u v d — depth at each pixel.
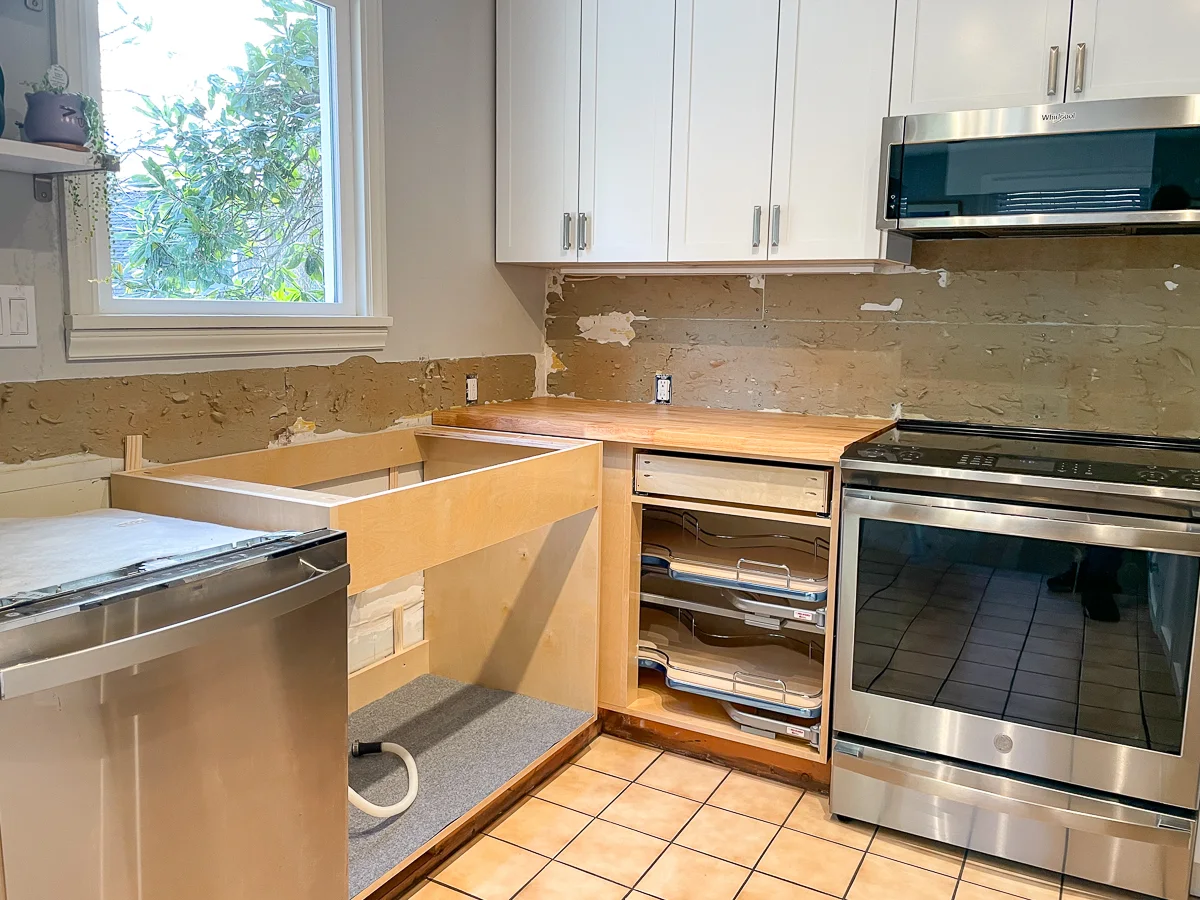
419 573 2.78
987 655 2.03
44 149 1.50
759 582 2.36
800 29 2.43
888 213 2.22
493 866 2.04
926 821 2.12
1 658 1.06
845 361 2.79
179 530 1.52
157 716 1.22
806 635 2.77
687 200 2.64
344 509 1.58
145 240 1.94
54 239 1.72
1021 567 1.97
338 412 2.41
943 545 2.04
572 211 2.82
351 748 2.24
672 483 2.41
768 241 2.54
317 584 1.44
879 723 2.16
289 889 1.48
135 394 1.88
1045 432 2.49
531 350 3.22
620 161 2.73
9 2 1.60
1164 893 1.91
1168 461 2.06
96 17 1.77
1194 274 2.34
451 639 2.78
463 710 2.57
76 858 1.14
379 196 2.48
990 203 2.10
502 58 2.89
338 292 2.43
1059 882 2.01
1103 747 1.92
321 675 1.50
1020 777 2.03
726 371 2.98
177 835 1.27
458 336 2.85
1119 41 2.07
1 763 1.05
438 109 2.69
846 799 2.21
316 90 2.35
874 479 2.09
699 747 2.55
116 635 1.18
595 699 2.57
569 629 2.58
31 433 1.70
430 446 2.72
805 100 2.44
